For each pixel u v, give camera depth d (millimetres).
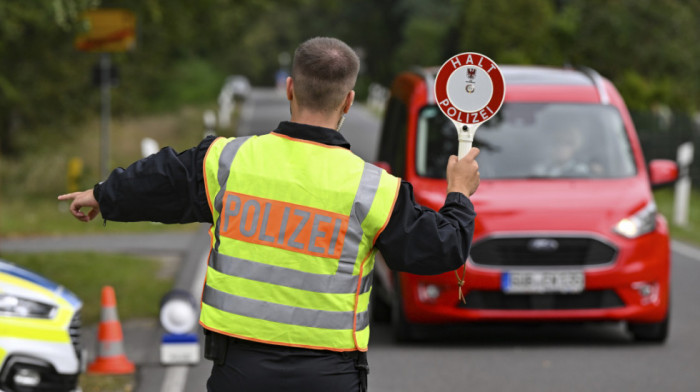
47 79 65438
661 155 66375
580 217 24531
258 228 10203
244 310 10148
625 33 86562
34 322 17766
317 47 10414
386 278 26781
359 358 10352
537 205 24719
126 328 27781
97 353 22688
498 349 24719
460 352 24406
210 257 10391
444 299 24250
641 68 87125
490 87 10898
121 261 38312
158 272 36719
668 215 55500
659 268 24766
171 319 23344
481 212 24578
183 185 10359
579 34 87812
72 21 40969
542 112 27438
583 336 26500
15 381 17500
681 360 23469
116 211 10438
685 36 87312
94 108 72625
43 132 71938
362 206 10156
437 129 26953
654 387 21016
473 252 24328
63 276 34750
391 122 30094
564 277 24250
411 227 10133
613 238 24453
